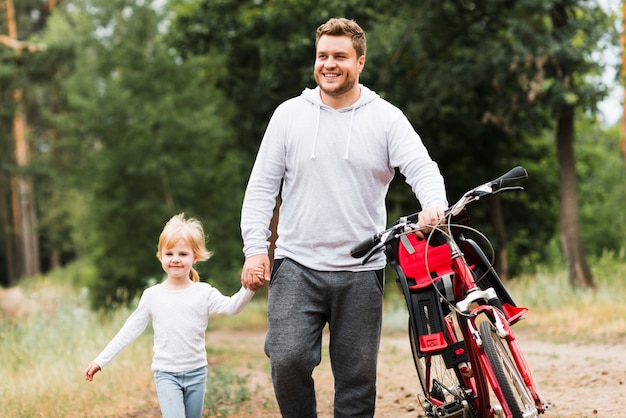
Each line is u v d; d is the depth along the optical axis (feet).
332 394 29.45
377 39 75.46
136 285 104.06
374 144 16.07
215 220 103.96
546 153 91.45
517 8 72.02
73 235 117.19
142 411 26.94
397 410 25.54
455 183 88.74
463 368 15.98
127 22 106.63
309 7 82.12
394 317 63.00
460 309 15.15
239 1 83.15
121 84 105.40
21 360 35.45
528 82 65.46
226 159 109.29
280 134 16.46
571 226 67.56
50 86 156.87
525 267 95.50
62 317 42.27
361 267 16.17
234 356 45.93
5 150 170.71
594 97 63.77
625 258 79.71
